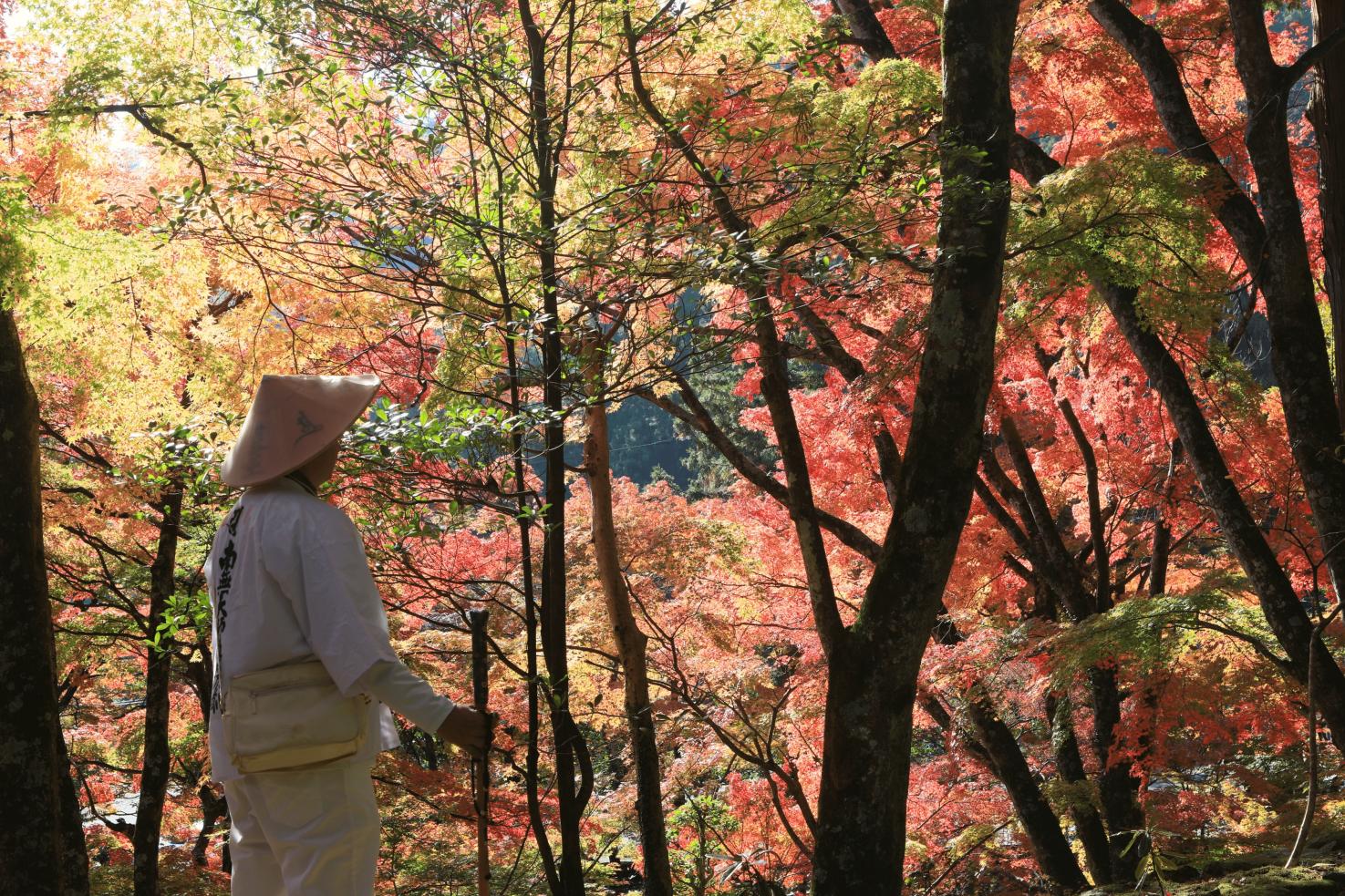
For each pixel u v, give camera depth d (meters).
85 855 5.43
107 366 5.29
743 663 8.84
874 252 4.33
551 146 4.45
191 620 4.27
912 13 8.29
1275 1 9.47
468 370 5.05
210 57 5.10
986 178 4.35
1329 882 5.29
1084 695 9.59
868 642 4.23
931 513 4.21
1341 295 6.53
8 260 4.24
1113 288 6.83
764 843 8.16
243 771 2.36
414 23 4.14
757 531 10.48
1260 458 7.82
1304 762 9.91
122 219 5.84
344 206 4.09
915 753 12.30
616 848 9.82
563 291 4.29
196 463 3.88
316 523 2.42
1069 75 8.26
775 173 4.39
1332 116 6.57
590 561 10.12
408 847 8.64
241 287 5.73
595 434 6.00
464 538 8.57
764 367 5.56
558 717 4.18
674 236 4.15
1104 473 9.98
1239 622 6.79
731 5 4.92
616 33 4.94
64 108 4.59
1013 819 9.40
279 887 2.44
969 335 4.24
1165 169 5.76
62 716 11.49
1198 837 8.25
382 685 2.33
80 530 7.02
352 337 5.93
